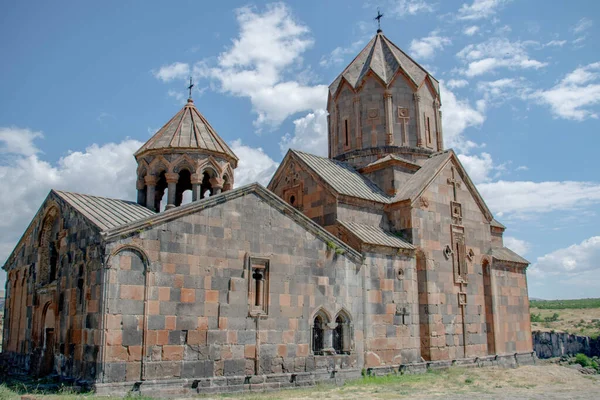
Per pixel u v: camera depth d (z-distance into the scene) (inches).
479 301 1033.5
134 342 599.5
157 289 625.0
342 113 1141.1
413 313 901.2
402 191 988.6
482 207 1086.4
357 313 822.5
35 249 805.9
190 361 639.1
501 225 1264.8
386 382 755.4
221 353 667.4
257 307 716.0
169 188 835.4
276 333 725.9
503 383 771.4
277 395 638.5
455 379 793.6
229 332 678.5
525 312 1178.6
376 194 978.1
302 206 965.8
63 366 648.4
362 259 844.0
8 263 908.0
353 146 1106.7
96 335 584.7
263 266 729.6
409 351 879.1
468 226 1046.4
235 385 660.7
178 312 637.9
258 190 740.7
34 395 554.3
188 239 660.7
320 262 792.9
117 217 681.6
